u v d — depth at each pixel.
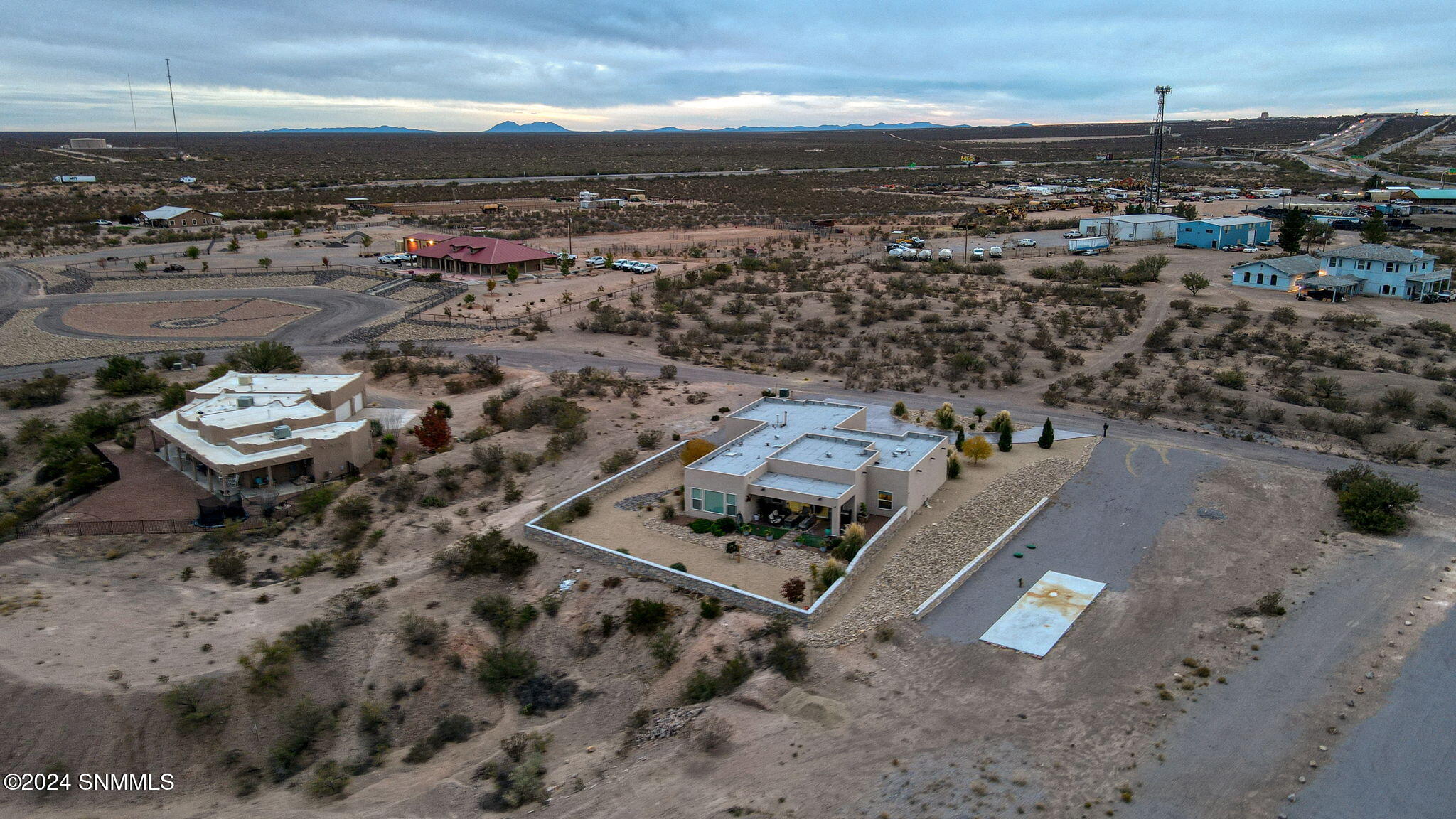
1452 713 36.03
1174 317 104.88
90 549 50.56
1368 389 77.94
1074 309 111.00
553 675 41.78
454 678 40.97
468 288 127.44
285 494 58.22
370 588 46.25
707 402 78.44
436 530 52.91
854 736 35.72
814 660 40.50
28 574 46.94
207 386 71.56
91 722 36.03
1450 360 85.75
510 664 41.31
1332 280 113.62
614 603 45.53
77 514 55.12
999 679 39.09
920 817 31.33
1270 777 32.88
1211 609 44.53
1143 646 41.38
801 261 146.25
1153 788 32.44
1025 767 33.62
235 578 47.56
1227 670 39.28
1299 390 78.88
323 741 37.41
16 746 35.19
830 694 38.34
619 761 35.91
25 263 138.00
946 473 60.47
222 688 37.84
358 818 33.31
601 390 79.00
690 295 122.19
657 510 56.44
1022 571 48.84
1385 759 33.62
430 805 33.84
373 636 42.34
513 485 59.41
